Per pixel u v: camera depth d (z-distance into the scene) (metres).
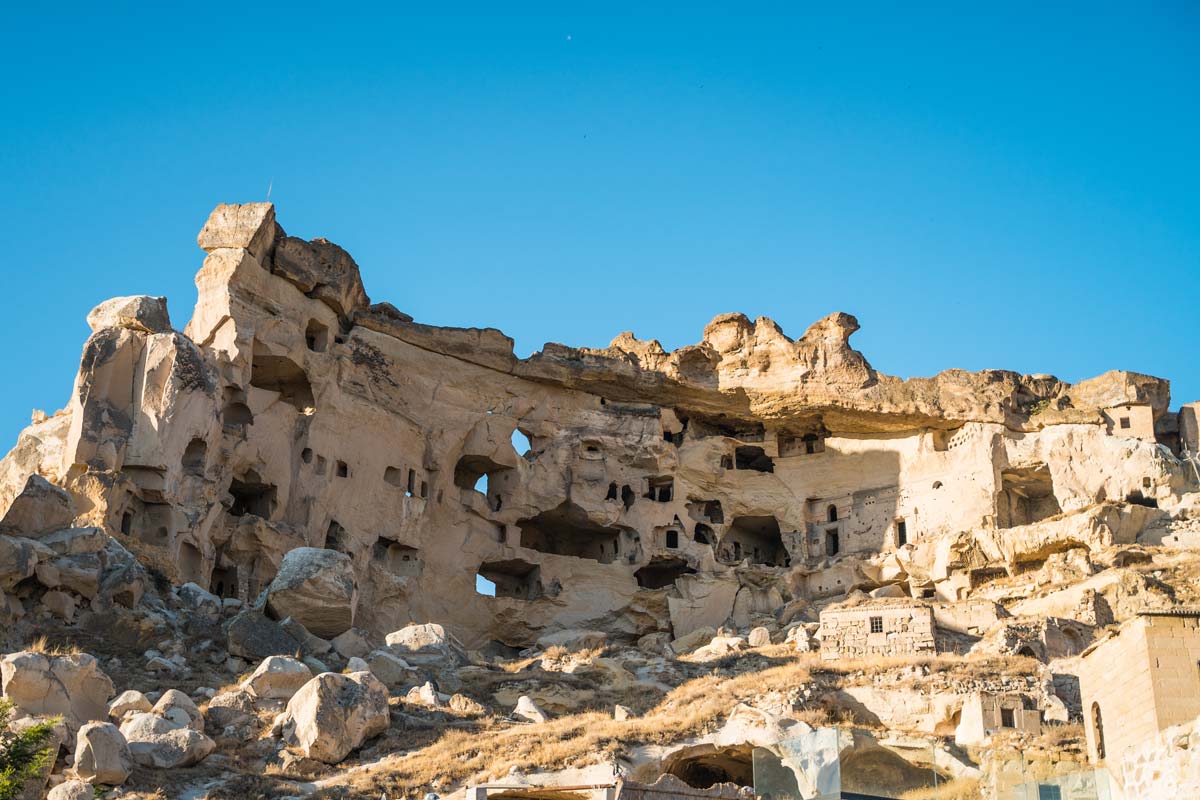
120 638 57.81
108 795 43.75
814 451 88.44
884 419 85.50
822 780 45.25
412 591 77.31
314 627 62.34
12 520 58.69
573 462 84.75
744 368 86.94
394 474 78.88
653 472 86.06
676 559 84.12
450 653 63.56
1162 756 31.11
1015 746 50.16
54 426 73.44
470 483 85.12
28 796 41.25
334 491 75.06
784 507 86.94
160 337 68.12
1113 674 38.88
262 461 72.00
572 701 60.22
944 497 82.88
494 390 84.56
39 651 50.66
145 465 65.62
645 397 87.88
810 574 82.00
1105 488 79.94
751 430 89.44
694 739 51.34
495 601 80.31
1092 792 38.75
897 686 56.19
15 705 45.03
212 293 73.81
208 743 48.47
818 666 59.88
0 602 55.47
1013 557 76.69
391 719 54.16
